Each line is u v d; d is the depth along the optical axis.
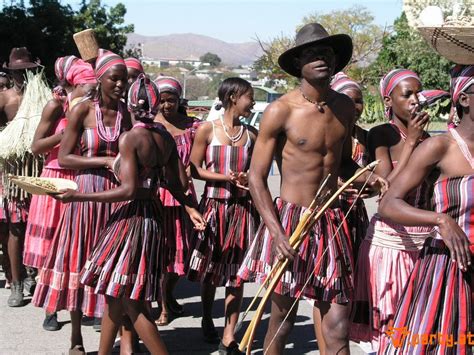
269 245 4.82
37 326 7.02
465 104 3.97
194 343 6.59
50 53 34.69
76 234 5.91
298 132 4.73
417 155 4.06
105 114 5.96
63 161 5.92
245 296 8.20
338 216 4.84
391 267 5.08
